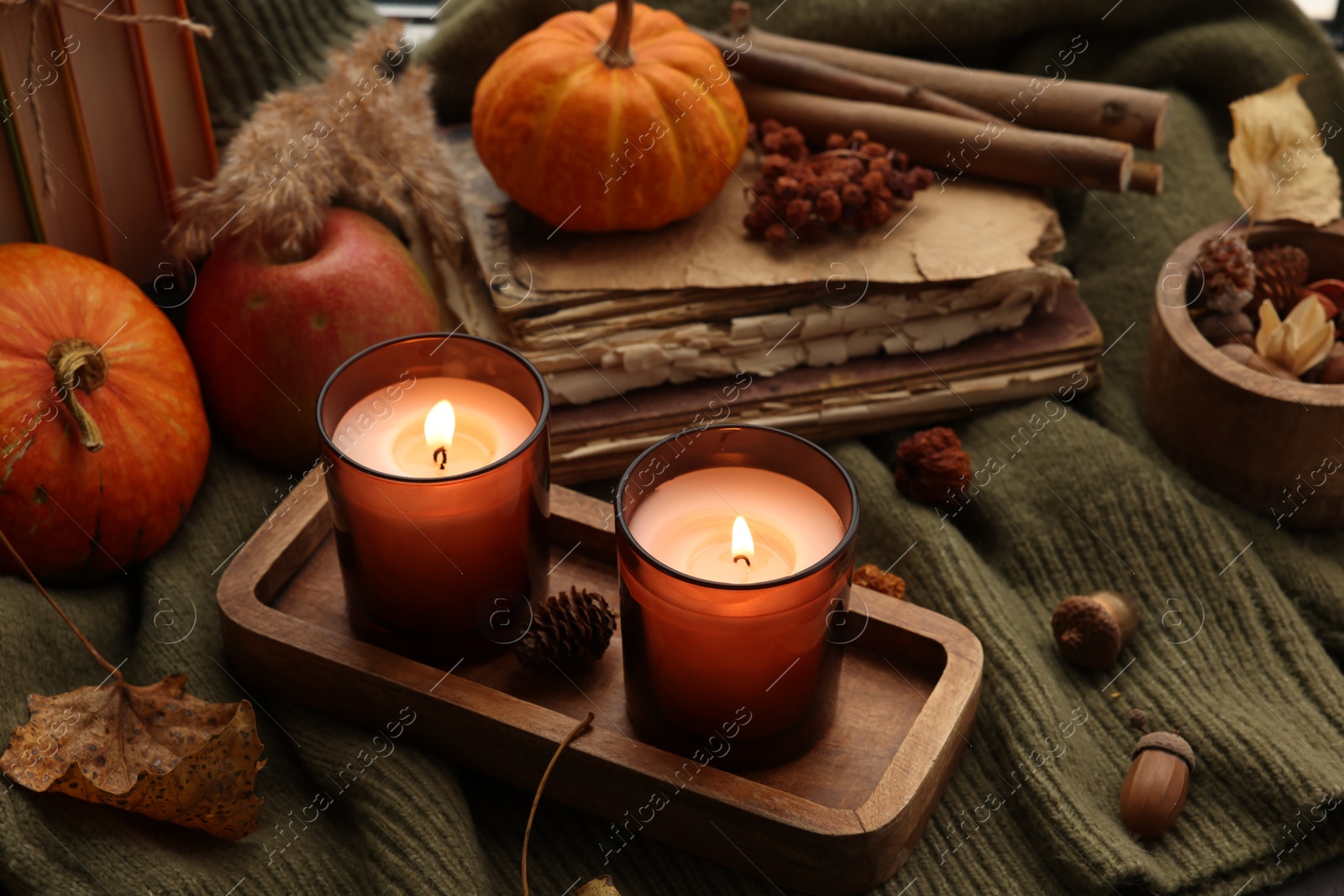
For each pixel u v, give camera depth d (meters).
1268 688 0.87
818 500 0.81
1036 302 0.98
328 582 0.87
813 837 0.77
